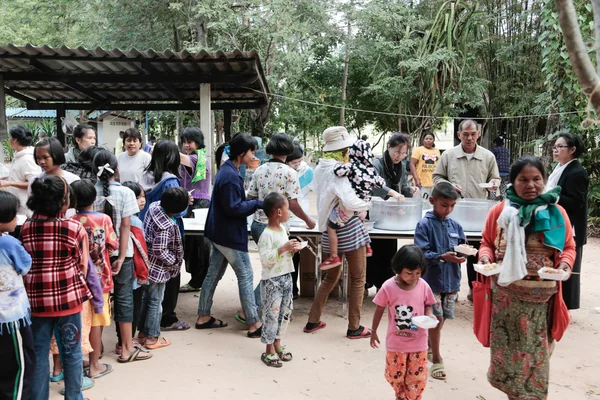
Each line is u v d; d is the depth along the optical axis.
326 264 3.97
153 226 3.88
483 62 13.73
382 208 4.70
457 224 3.67
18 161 4.77
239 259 4.12
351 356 3.85
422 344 2.91
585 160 9.05
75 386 2.86
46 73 7.42
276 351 3.77
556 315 2.76
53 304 2.73
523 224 2.64
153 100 10.14
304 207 5.20
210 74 7.35
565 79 7.75
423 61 12.50
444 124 15.59
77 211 3.31
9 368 2.57
